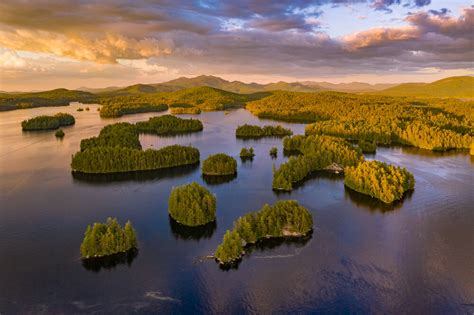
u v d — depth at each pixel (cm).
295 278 10256
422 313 8944
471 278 10206
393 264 10900
